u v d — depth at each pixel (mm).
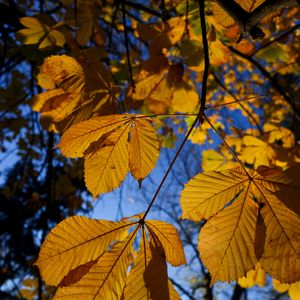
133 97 809
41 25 797
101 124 458
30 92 1670
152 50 833
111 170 484
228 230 425
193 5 842
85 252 404
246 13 503
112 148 477
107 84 596
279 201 419
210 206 447
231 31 638
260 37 513
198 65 817
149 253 419
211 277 413
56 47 805
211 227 428
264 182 431
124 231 427
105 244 413
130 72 777
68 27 994
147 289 396
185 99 900
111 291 398
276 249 404
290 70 1450
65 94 604
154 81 818
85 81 584
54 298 385
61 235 400
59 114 607
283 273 396
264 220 418
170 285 404
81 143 466
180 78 818
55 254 394
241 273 410
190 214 447
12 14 1306
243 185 440
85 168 480
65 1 958
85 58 598
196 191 448
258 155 1047
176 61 865
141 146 476
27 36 793
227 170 445
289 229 406
